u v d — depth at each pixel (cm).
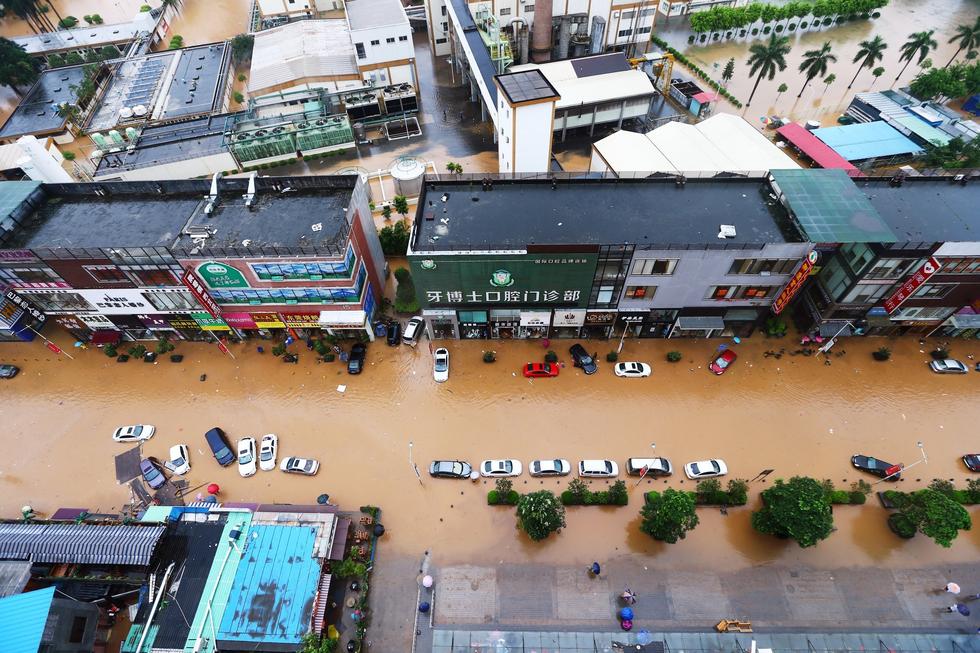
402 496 4853
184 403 5594
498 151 8512
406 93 9412
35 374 5875
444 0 10412
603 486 4894
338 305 5550
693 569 4375
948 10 12506
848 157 7731
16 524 4356
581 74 8738
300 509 4528
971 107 9050
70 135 9150
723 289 5275
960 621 4078
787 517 4078
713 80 10150
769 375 5591
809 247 4738
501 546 4547
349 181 5578
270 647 3819
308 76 9262
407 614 4197
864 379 5506
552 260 4919
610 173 6894
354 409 5494
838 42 11375
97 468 5116
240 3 13825
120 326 5984
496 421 5350
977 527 4506
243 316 5675
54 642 3588
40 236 5262
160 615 3950
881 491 4712
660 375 5656
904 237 4831
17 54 9988
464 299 5422
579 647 3966
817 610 4147
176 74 10306
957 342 5750
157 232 5269
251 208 5419
